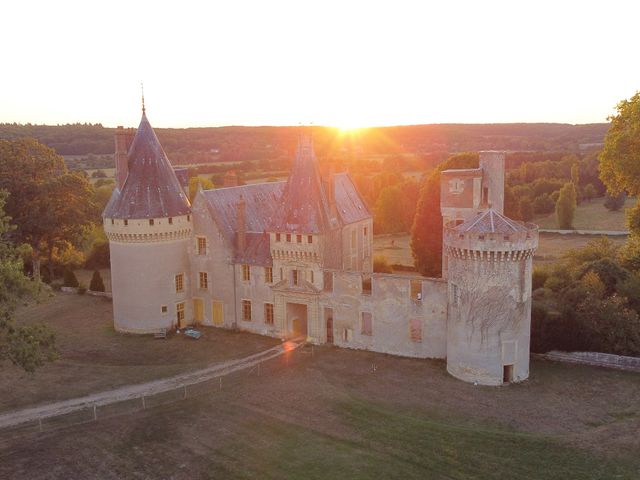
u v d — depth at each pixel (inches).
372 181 6348.4
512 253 1932.8
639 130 2566.4
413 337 2293.3
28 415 1759.4
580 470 1401.3
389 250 4643.2
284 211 2518.5
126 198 2608.3
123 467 1446.9
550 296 2410.2
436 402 1868.8
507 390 1956.2
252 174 7298.2
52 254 3887.8
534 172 6624.0
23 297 1692.9
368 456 1493.6
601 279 2470.5
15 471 1412.4
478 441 1562.5
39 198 3516.2
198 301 2785.4
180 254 2716.5
